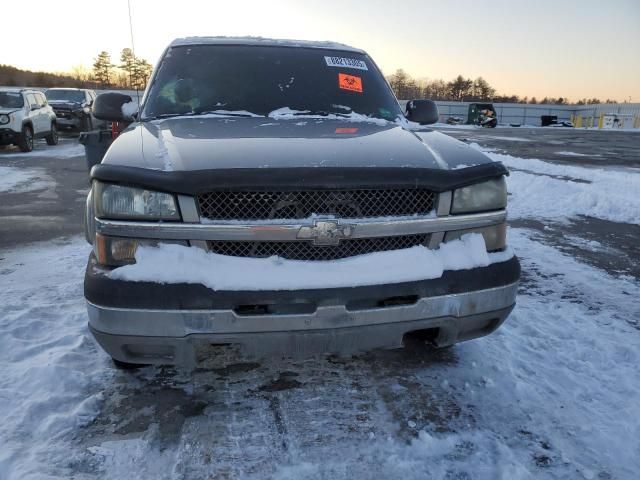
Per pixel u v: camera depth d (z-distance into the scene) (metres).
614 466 2.26
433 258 2.42
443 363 3.08
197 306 2.17
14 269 4.71
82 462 2.17
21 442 2.28
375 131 3.11
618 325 3.75
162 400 2.63
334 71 4.03
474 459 2.26
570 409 2.67
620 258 5.53
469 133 32.28
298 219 2.25
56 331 3.41
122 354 2.33
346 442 2.35
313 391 2.74
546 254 5.62
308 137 2.79
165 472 2.13
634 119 50.59
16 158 13.98
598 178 11.53
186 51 3.95
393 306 2.34
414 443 2.35
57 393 2.65
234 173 2.21
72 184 9.69
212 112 3.54
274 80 3.82
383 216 2.36
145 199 2.23
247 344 2.26
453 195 2.48
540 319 3.81
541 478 2.17
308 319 2.23
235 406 2.59
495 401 2.71
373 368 2.99
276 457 2.23
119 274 2.21
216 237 2.22
